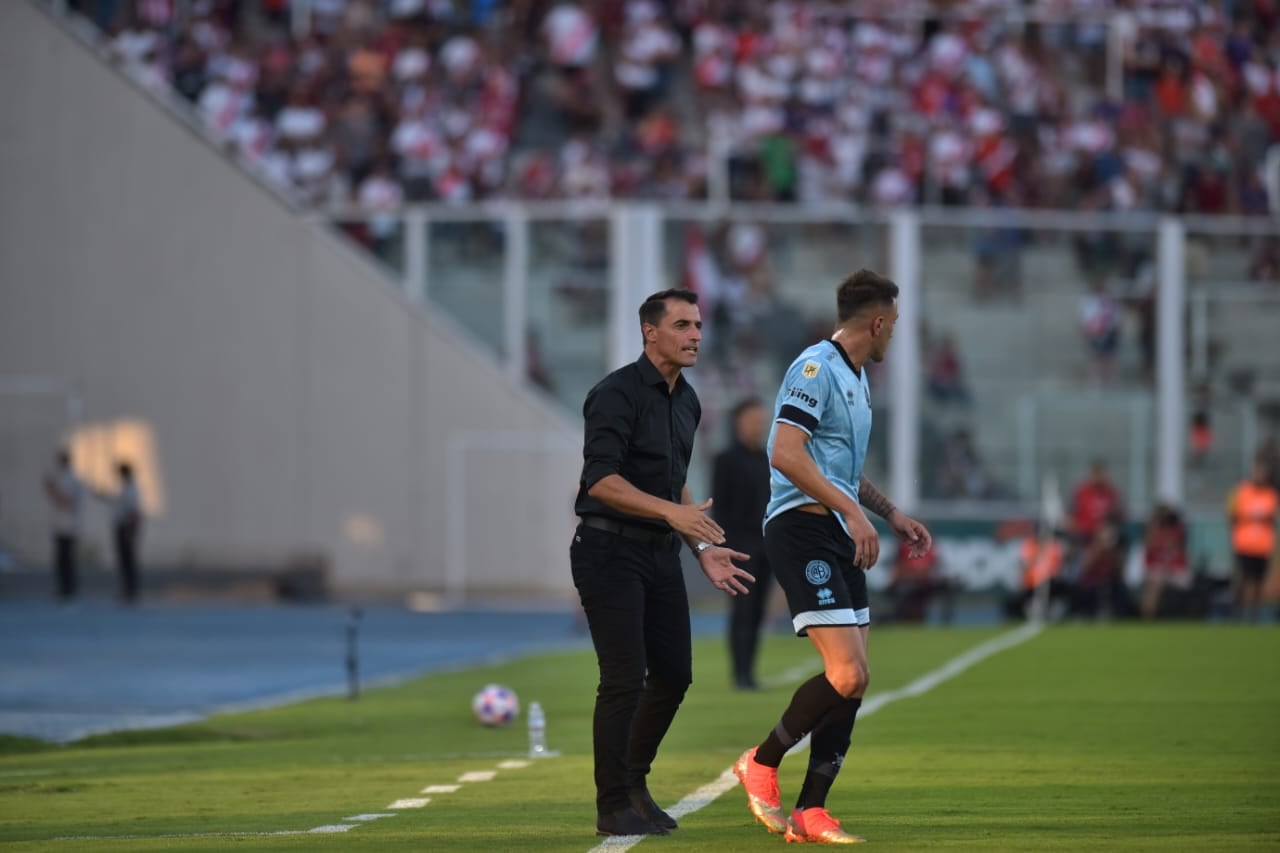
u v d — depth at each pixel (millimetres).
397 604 110812
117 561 108938
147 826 29000
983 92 132375
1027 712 48031
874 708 49438
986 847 25297
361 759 40000
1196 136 133500
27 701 56250
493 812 30328
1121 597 93562
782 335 110188
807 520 26641
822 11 134000
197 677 64562
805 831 26031
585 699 54969
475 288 113250
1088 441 112188
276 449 114875
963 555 101188
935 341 111375
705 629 89312
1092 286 113000
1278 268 114062
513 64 129500
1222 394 113250
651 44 130250
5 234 117625
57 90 117188
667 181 122500
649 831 27094
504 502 112312
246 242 115500
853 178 125938
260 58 130375
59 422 116938
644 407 27625
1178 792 31938
